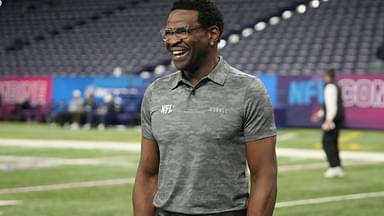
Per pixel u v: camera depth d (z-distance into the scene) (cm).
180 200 367
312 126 2986
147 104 388
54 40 4203
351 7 3712
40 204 1091
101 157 1844
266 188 366
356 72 3269
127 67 3744
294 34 3638
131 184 1337
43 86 3500
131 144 2244
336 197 1173
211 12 372
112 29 4153
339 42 3484
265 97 368
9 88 3575
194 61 370
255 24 3788
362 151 2056
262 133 366
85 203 1105
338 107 1424
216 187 362
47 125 3322
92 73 3806
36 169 1574
